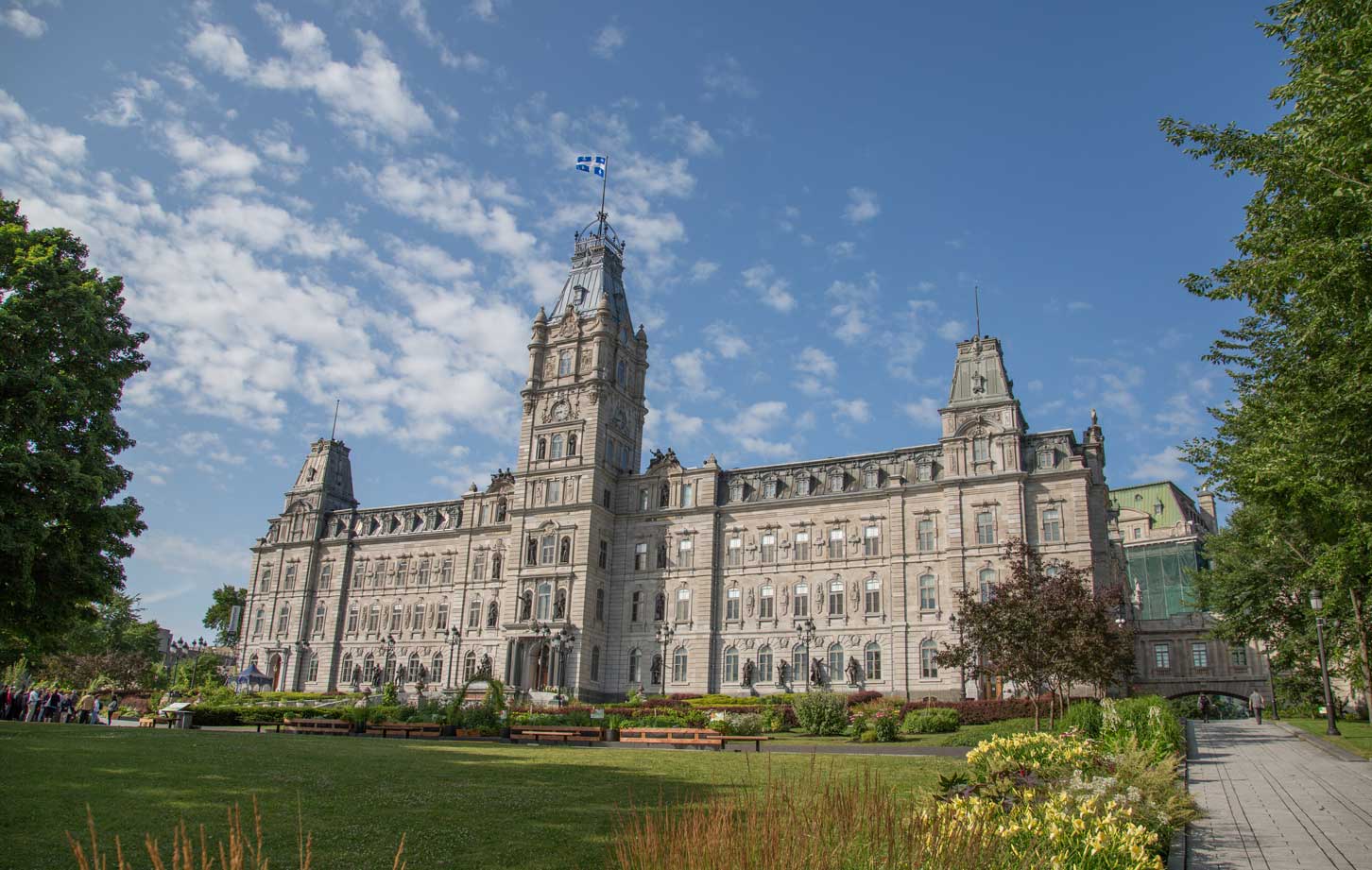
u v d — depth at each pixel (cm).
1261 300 2877
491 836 2247
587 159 12219
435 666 11269
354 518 12694
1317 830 2330
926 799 2033
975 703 6594
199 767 3152
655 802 2670
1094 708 3831
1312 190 2514
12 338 4128
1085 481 8194
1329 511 2936
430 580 11700
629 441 11138
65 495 4053
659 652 9838
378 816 2467
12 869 1900
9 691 6028
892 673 8612
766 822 1357
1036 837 1528
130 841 2138
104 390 4612
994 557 8356
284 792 2773
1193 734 5250
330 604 12281
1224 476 4184
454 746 4519
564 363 11006
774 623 9406
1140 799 2148
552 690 9588
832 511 9450
